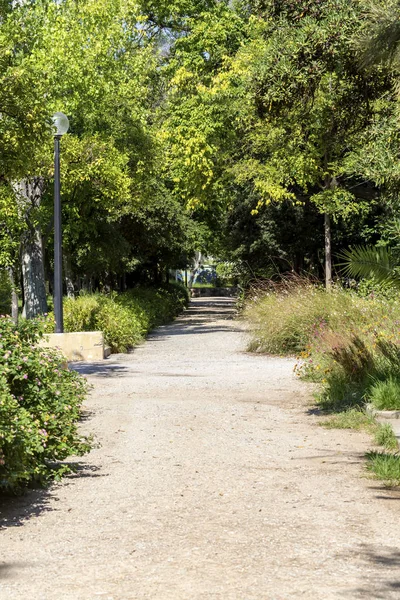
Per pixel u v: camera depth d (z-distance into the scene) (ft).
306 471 27.81
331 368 49.67
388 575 16.39
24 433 25.30
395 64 40.83
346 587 15.64
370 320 60.23
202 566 17.16
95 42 104.58
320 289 80.38
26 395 29.66
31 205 101.04
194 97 114.83
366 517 21.45
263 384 54.54
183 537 19.62
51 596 15.48
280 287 85.10
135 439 34.99
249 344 81.92
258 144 103.45
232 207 133.59
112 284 164.55
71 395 36.91
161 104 140.97
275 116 47.73
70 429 30.17
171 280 249.75
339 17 41.42
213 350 85.20
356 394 43.34
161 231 145.59
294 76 43.57
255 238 131.23
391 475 26.61
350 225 124.26
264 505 22.91
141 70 116.57
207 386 53.93
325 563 17.26
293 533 19.84
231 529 20.29
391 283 40.93
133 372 63.77
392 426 36.22
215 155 115.14
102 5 105.29
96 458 31.09
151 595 15.37
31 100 66.85
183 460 30.19
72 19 104.53
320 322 69.77
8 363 29.30
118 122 110.42
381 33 38.93
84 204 113.60
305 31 42.42
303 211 124.98
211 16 133.08
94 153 100.58
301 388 52.08
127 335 87.66
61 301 72.69
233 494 24.43
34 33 98.02
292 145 96.73
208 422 39.55
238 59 111.55
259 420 40.09
